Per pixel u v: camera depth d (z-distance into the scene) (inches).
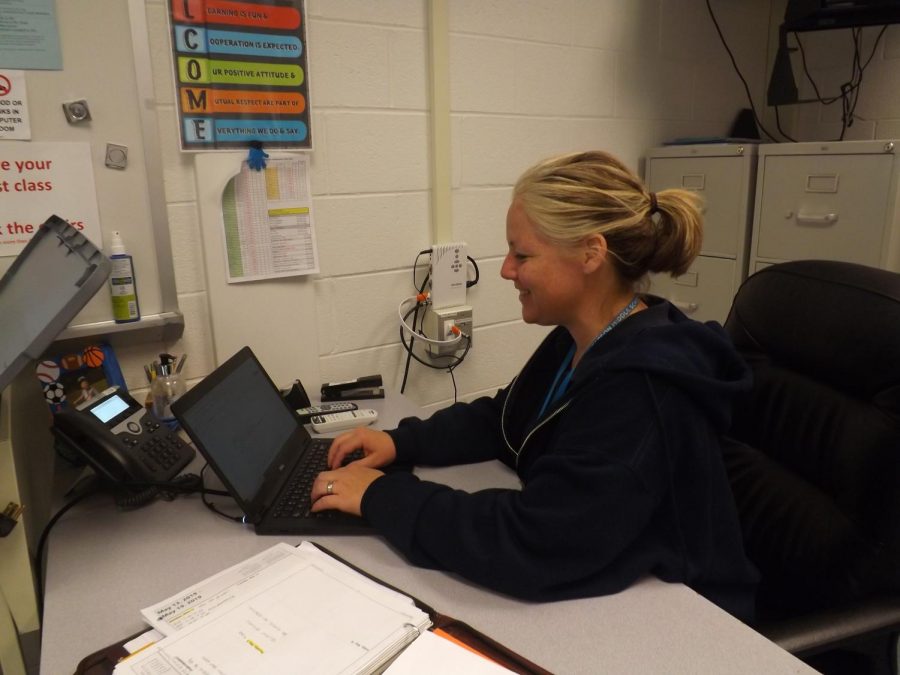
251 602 31.2
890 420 37.1
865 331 38.8
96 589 34.2
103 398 46.1
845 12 77.7
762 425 45.3
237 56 58.4
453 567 34.6
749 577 37.7
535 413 47.3
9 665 36.4
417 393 76.5
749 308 47.4
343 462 46.8
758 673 27.9
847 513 38.5
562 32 78.3
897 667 37.8
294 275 64.4
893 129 89.4
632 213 36.7
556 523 32.4
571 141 82.4
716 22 91.5
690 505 34.8
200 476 44.8
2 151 50.0
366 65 65.6
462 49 71.2
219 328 61.4
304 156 63.2
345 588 32.2
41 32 49.8
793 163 75.9
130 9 52.7
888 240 70.3
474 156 74.7
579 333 41.1
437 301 73.9
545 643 29.9
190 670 26.8
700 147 83.3
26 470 41.1
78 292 32.9
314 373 67.3
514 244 39.2
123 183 54.9
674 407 34.3
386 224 70.2
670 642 29.9
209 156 58.2
